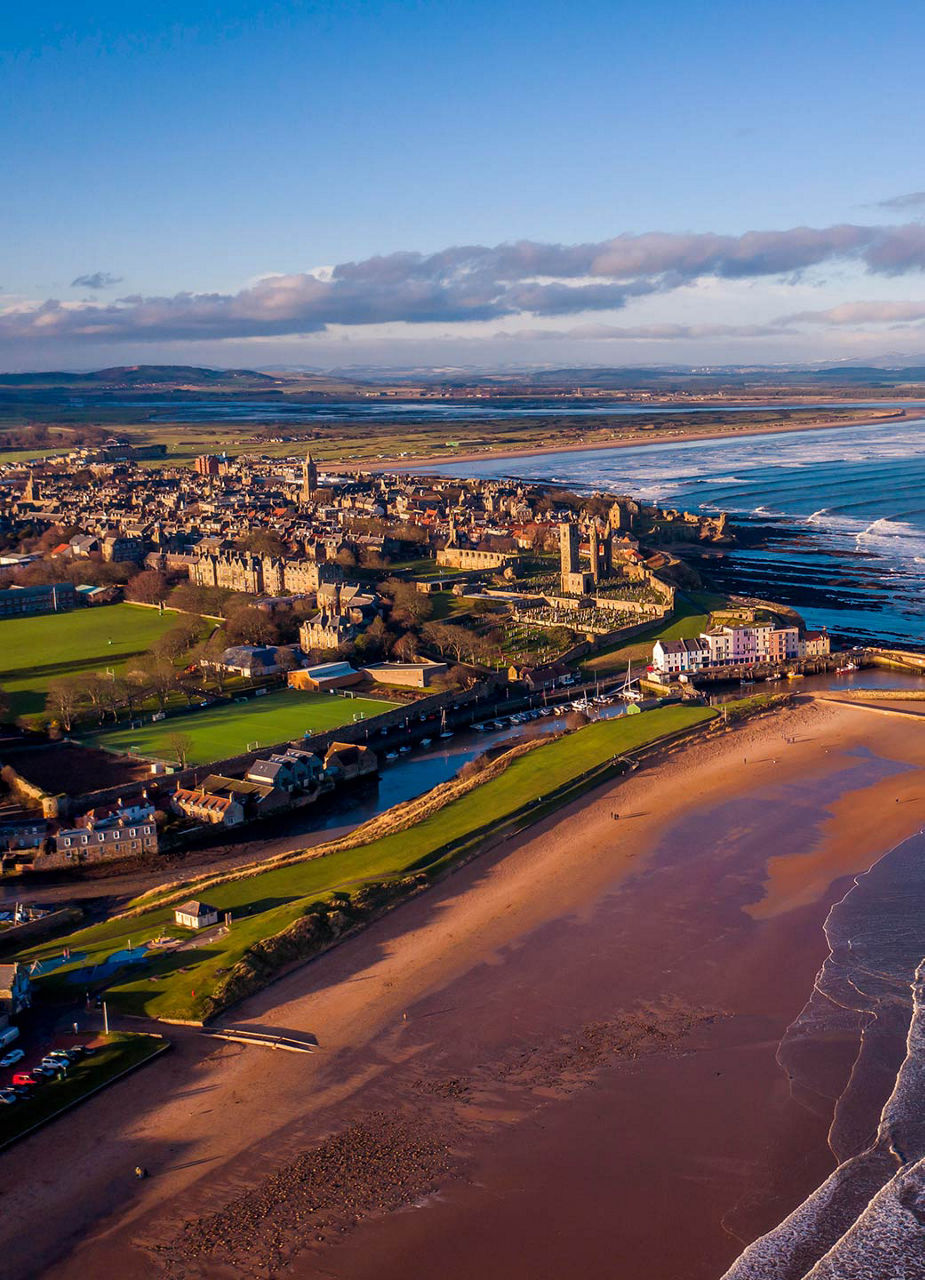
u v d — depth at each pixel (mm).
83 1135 130000
